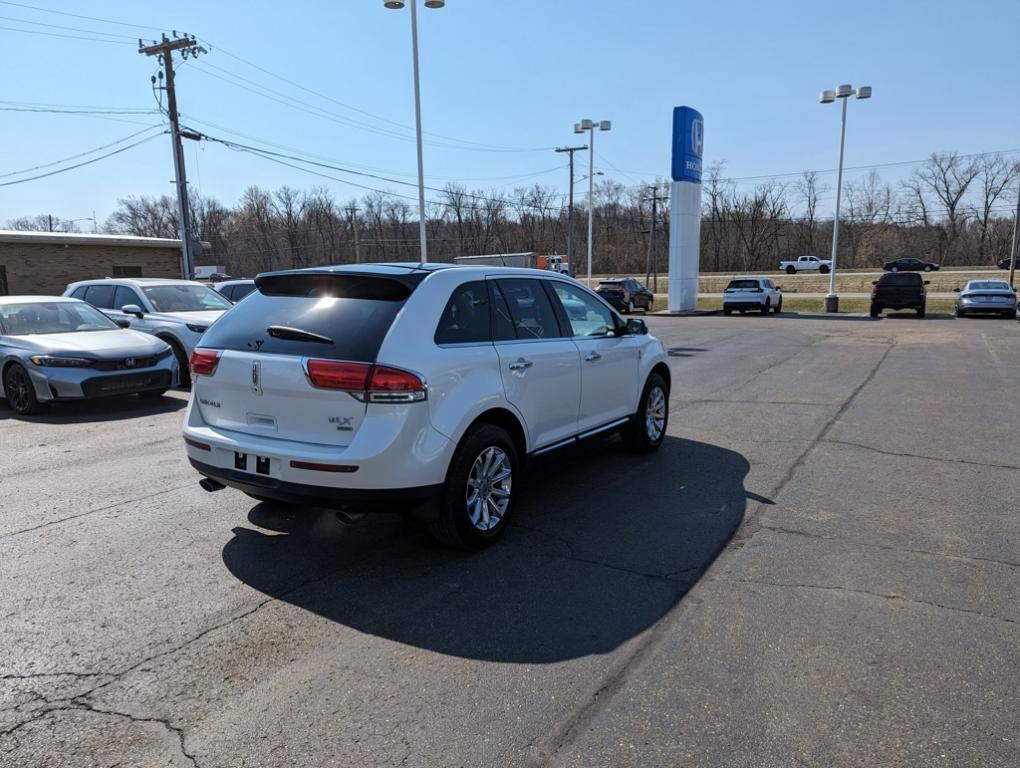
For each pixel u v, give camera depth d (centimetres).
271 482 390
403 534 459
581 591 374
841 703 272
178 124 2580
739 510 500
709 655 309
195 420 439
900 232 8650
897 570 395
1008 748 245
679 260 3259
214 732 259
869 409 868
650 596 368
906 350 1536
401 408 373
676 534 455
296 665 305
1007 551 420
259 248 9069
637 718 265
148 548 434
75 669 302
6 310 941
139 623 342
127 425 808
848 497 526
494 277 470
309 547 436
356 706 275
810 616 343
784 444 695
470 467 413
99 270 2608
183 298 1184
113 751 248
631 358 606
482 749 248
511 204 8075
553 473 597
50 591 375
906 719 262
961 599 358
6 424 820
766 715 265
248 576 395
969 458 634
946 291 4425
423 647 319
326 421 382
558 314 525
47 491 550
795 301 3834
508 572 399
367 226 8544
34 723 264
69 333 939
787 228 9488
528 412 468
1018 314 2316
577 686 287
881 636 322
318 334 394
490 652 314
